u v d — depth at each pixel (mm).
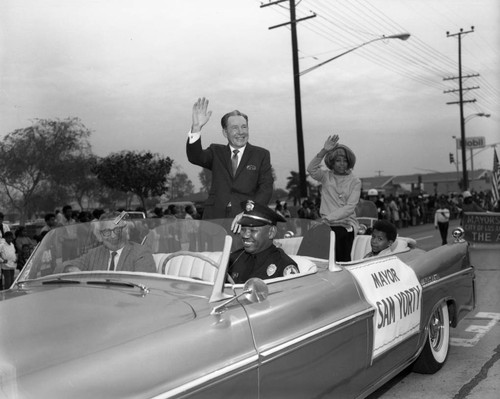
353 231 5375
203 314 2521
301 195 18188
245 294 2621
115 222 3359
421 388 4441
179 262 3234
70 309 2482
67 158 17891
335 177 5617
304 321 2949
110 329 2266
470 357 5195
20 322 2326
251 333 2598
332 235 3727
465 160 39469
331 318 3162
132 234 3400
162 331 2281
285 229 4113
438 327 4863
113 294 2707
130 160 21984
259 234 3525
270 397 2623
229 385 2369
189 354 2260
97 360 2002
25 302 2602
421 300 4328
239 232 3662
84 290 2787
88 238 3387
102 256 3354
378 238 4875
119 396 1953
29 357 2016
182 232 3299
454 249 5227
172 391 2105
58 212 12445
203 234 3201
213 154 4898
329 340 3068
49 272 3322
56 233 3420
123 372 2014
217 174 4824
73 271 3344
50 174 18156
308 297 3100
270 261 3566
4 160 16578
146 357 2115
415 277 4359
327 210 5570
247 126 4812
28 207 18281
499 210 17625
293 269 3477
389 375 3865
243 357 2484
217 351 2383
